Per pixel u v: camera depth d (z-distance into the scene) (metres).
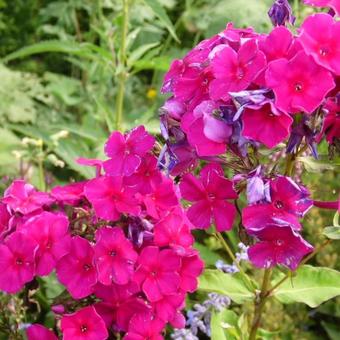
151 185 0.32
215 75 0.28
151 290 0.32
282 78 0.27
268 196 0.27
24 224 0.31
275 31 0.28
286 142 0.31
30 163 0.56
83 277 0.31
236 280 0.36
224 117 0.28
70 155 0.55
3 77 0.72
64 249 0.31
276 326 0.48
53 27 0.80
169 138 0.30
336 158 0.31
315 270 0.36
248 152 0.29
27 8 0.93
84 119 0.69
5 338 0.40
